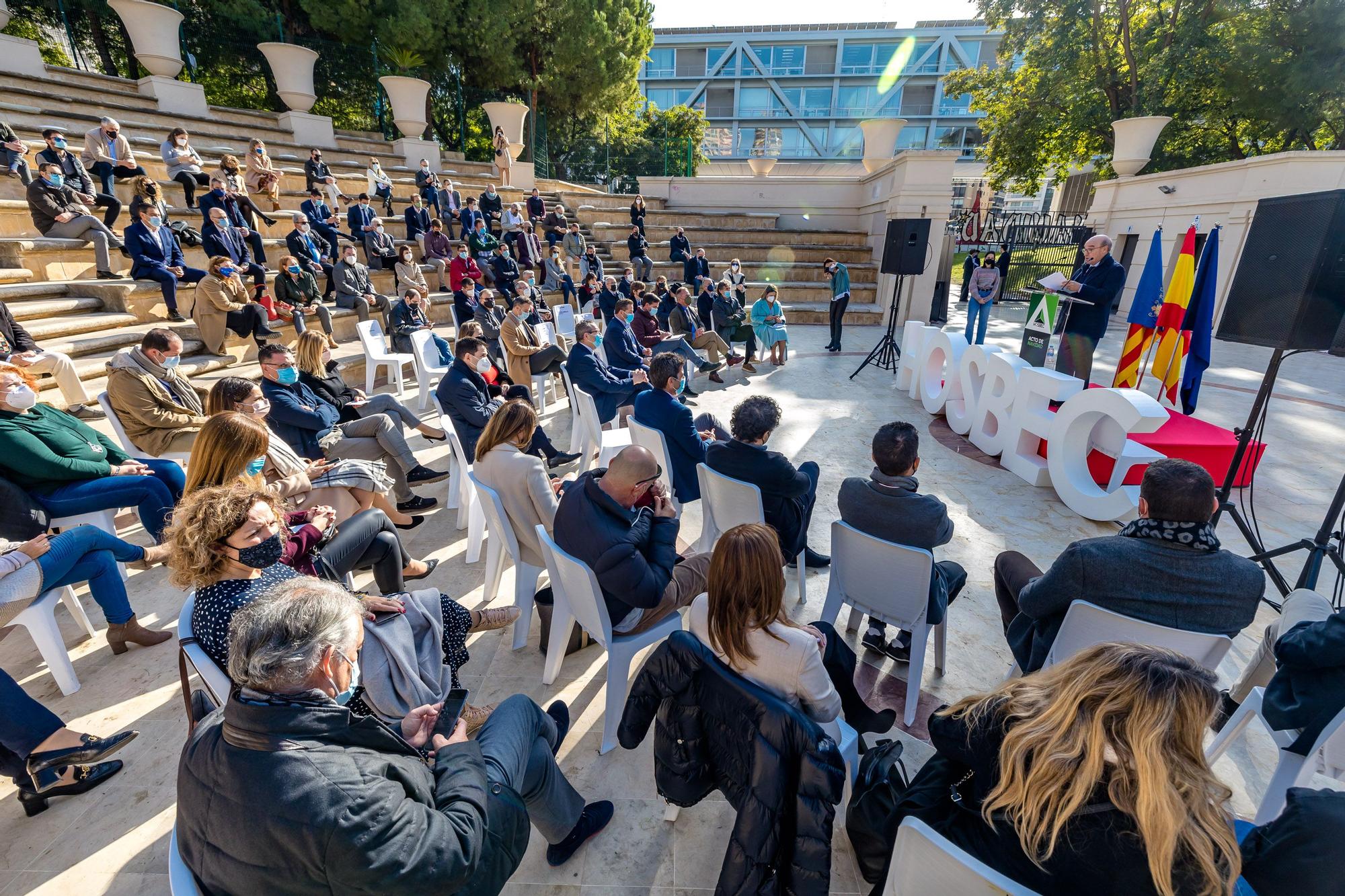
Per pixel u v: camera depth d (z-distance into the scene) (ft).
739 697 4.87
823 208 53.21
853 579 8.50
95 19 43.68
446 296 32.27
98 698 8.34
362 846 3.48
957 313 48.47
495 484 9.23
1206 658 6.30
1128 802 3.23
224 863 3.56
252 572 5.80
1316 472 16.63
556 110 63.52
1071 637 6.70
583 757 7.65
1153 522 6.30
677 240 46.03
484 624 9.09
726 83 139.74
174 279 21.58
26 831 6.55
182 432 12.49
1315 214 10.43
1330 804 3.72
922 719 8.26
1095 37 50.90
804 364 30.37
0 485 9.45
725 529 10.55
